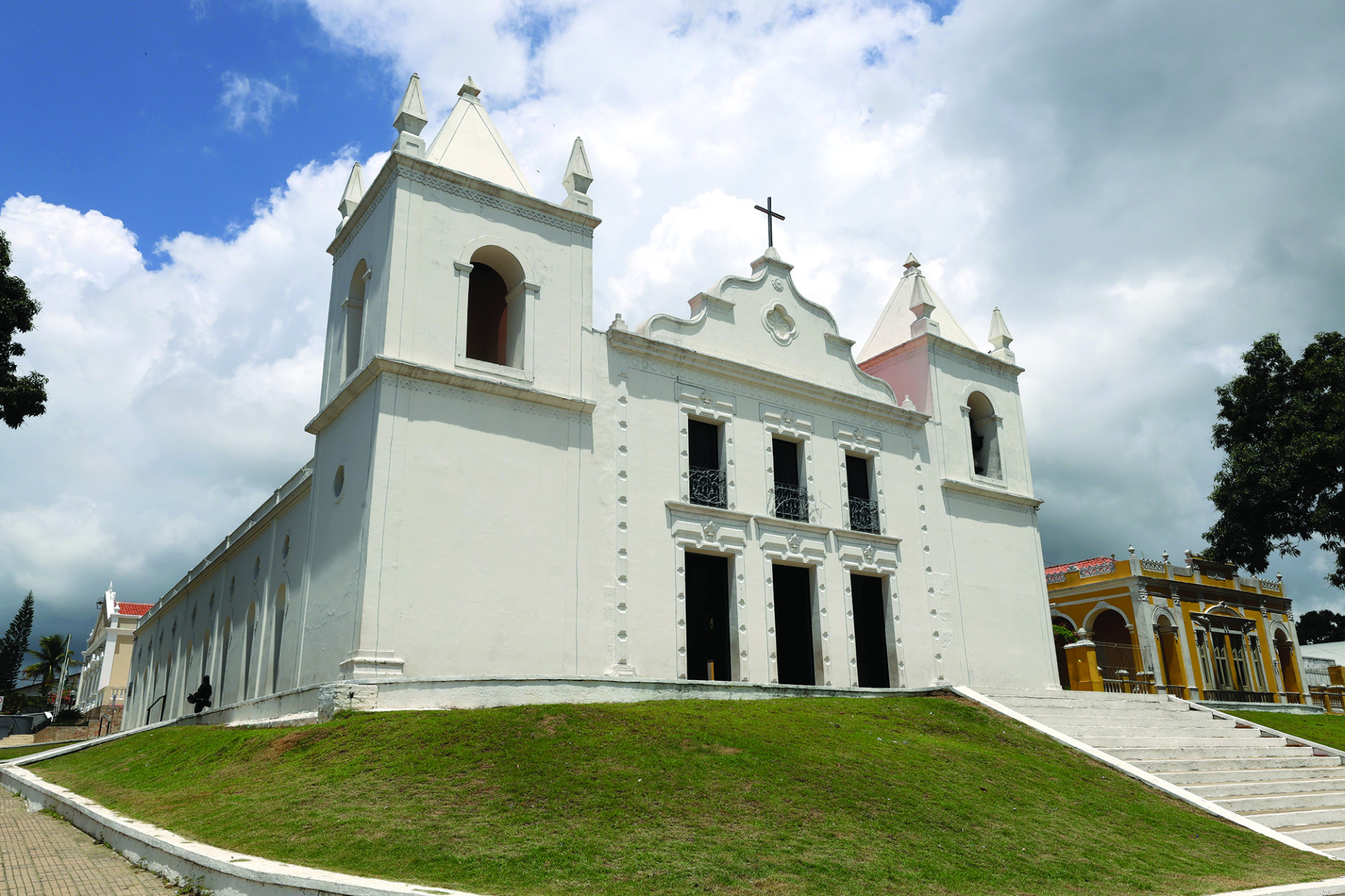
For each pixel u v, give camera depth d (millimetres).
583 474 19750
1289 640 41469
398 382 17891
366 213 20578
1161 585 36469
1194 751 18375
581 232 21438
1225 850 12297
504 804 10312
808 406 24094
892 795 11859
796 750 13219
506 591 18016
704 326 22828
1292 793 16438
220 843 9164
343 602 17375
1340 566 28078
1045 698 20953
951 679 24469
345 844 9000
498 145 21516
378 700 15070
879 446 25219
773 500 22594
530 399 19344
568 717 13758
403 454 17547
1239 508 28781
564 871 8500
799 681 22141
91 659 73250
